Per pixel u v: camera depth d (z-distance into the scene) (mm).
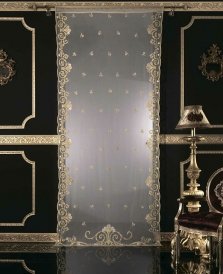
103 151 4699
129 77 4703
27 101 4727
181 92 4734
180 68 4738
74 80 4695
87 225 4668
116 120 4703
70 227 4664
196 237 4035
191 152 4277
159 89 4695
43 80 4734
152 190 4680
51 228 4711
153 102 4695
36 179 4723
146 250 4410
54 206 4727
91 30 4695
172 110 4738
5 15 4719
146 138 4695
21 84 4727
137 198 4688
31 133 4711
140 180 4691
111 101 4699
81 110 4703
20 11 4715
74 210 4672
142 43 4695
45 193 4727
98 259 4039
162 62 4738
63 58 4684
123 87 4699
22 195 4730
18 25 4723
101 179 4691
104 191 4691
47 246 4562
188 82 4738
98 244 4652
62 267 3760
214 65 4711
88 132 4699
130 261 3969
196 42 4738
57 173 4723
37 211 4723
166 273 3586
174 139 4711
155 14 4688
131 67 4707
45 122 4719
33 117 4715
